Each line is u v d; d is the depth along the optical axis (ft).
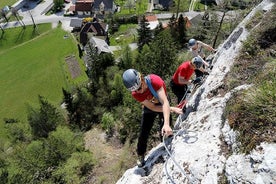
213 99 22.31
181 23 155.74
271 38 23.75
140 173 21.01
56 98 184.14
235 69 23.38
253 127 14.47
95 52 177.99
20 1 317.22
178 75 25.25
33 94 191.01
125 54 166.61
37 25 278.26
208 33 119.85
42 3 313.53
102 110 121.49
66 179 76.95
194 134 19.45
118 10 284.41
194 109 23.76
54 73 205.26
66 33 254.88
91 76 168.35
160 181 18.52
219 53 31.40
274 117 14.03
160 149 21.63
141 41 192.34
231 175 14.01
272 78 16.65
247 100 15.76
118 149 81.56
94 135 94.43
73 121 126.11
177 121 25.13
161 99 16.39
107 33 241.35
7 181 88.63
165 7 269.64
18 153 97.81
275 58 21.08
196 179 16.15
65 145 92.63
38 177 86.28
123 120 87.81
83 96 129.08
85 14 288.71
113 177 68.44
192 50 29.14
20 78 208.33
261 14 28.96
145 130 20.30
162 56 87.04
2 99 191.52
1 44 261.44
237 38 29.94
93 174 73.77
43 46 240.94
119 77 126.11
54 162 90.48
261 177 12.73
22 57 231.91
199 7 260.21
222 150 16.24
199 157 17.06
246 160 13.80
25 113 177.27
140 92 16.83
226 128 16.65
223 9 96.22
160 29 190.29
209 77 25.89
